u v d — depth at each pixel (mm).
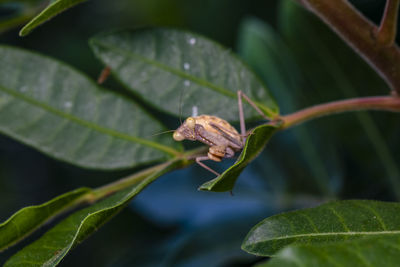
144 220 362
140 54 302
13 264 277
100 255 366
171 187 353
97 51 302
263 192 347
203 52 301
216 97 301
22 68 305
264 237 269
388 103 287
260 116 298
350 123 337
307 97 336
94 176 383
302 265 242
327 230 268
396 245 250
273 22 372
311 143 342
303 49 334
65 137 303
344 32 285
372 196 338
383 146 335
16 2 330
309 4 283
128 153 302
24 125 303
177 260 325
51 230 281
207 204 349
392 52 284
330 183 340
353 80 332
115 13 394
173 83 302
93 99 304
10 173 389
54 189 388
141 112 303
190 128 300
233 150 306
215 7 379
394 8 280
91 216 272
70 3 273
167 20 387
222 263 323
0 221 383
